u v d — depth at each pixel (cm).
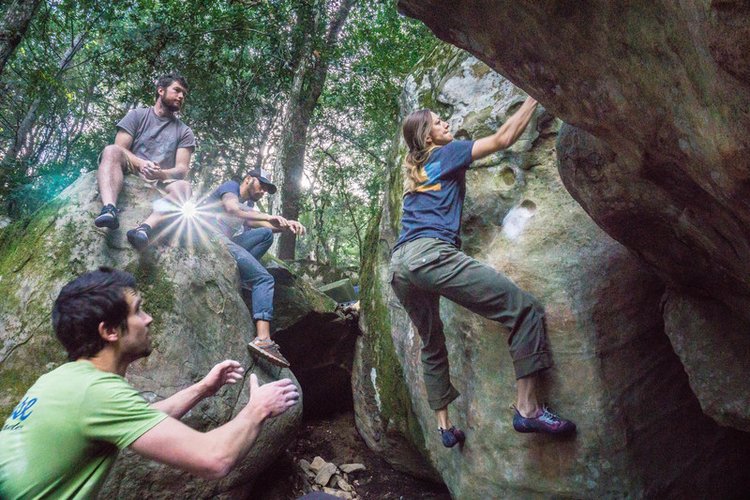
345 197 1352
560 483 240
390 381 374
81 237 282
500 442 255
